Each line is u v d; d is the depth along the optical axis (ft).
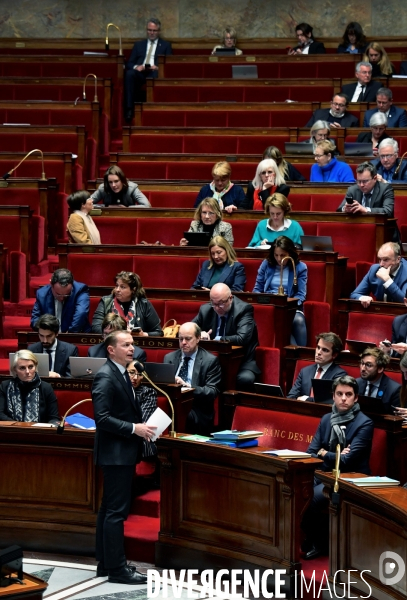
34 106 94.58
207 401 52.85
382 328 57.72
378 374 49.34
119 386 44.47
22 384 50.67
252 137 88.28
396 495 38.14
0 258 66.23
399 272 60.13
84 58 105.29
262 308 59.41
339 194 73.77
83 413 51.44
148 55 109.40
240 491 44.55
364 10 118.52
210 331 57.47
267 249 64.28
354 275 66.95
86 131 90.38
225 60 105.81
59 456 48.52
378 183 69.15
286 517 42.68
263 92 98.73
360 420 45.09
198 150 89.15
